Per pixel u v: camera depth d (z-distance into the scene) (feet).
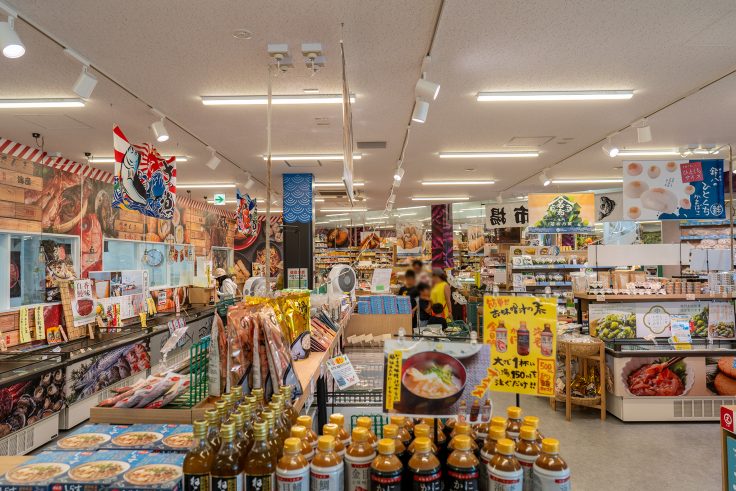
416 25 11.76
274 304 7.18
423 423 5.11
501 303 6.24
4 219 19.35
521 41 12.66
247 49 12.86
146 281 23.97
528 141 23.26
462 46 12.91
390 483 4.44
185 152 24.50
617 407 17.29
